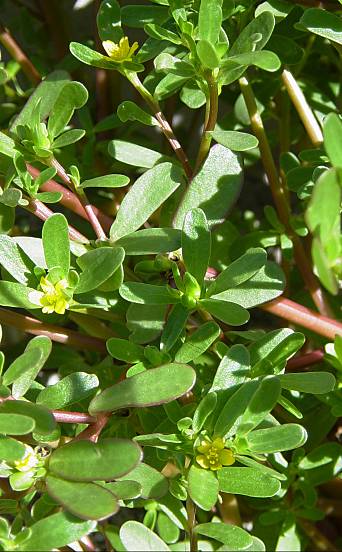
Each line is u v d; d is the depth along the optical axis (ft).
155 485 1.11
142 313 1.19
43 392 1.13
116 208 1.48
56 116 1.19
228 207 1.21
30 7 1.72
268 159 1.38
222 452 1.10
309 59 1.52
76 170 1.19
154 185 1.20
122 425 1.23
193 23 1.25
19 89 1.52
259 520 1.31
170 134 1.25
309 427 1.31
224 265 1.38
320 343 1.34
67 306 1.15
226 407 1.11
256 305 1.20
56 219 1.13
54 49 1.68
